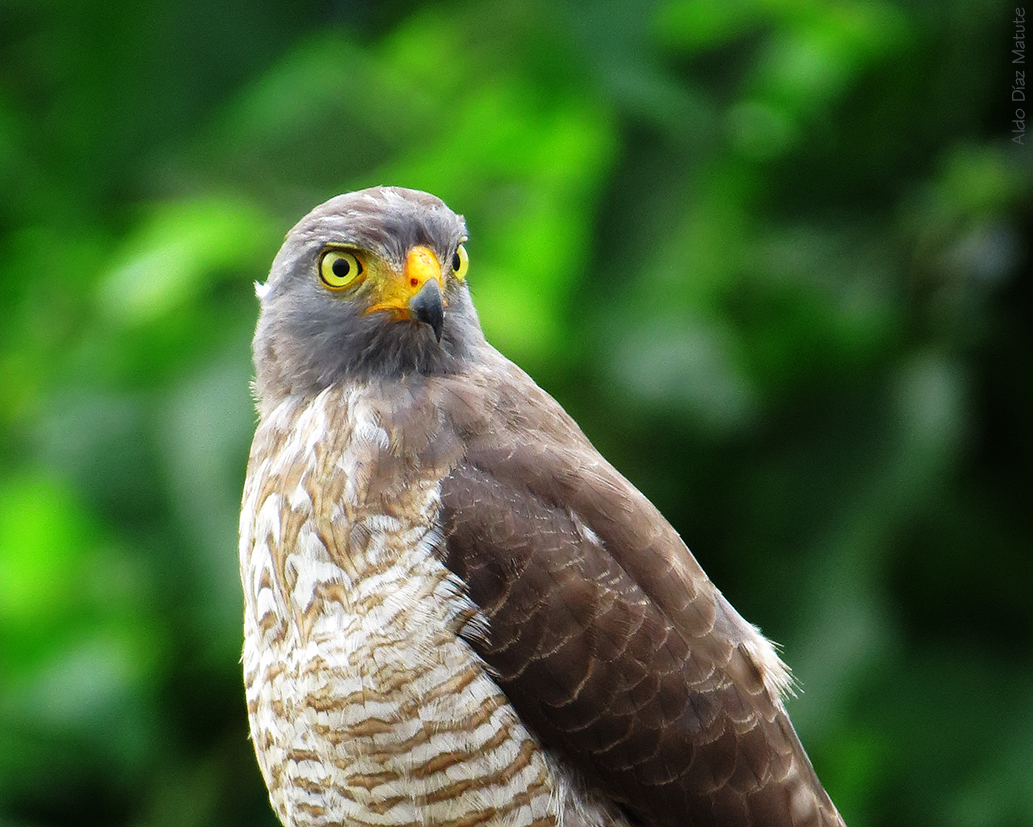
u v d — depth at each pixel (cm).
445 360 818
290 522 758
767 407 1161
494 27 1109
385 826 744
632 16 1026
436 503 752
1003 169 1149
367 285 810
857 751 1135
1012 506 1192
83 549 1230
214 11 1042
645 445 1146
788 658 1103
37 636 1233
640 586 764
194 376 1070
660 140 1109
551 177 1138
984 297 1173
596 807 764
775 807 765
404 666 730
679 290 1114
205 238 1080
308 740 746
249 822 1177
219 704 1195
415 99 1129
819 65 1157
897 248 1175
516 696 743
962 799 1106
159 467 1074
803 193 1209
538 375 1112
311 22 1065
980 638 1173
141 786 1199
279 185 1123
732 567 1163
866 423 1149
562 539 757
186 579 1073
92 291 1151
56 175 1095
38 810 1245
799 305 1153
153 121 1042
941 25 1146
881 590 1115
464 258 849
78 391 1106
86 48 1045
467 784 736
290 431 802
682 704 754
